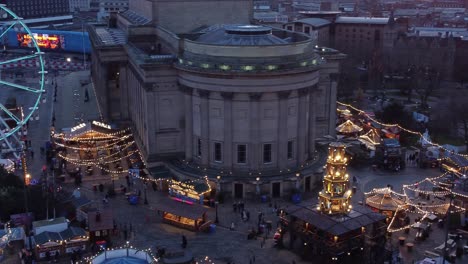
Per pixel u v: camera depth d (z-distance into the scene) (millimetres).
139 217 101000
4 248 88188
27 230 90812
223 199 107438
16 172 122875
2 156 131250
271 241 91500
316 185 115000
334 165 83625
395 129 147875
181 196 107312
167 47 131000
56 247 85000
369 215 83812
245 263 84188
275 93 109125
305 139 116812
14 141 141250
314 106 120562
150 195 111438
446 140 155500
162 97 118438
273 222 98688
